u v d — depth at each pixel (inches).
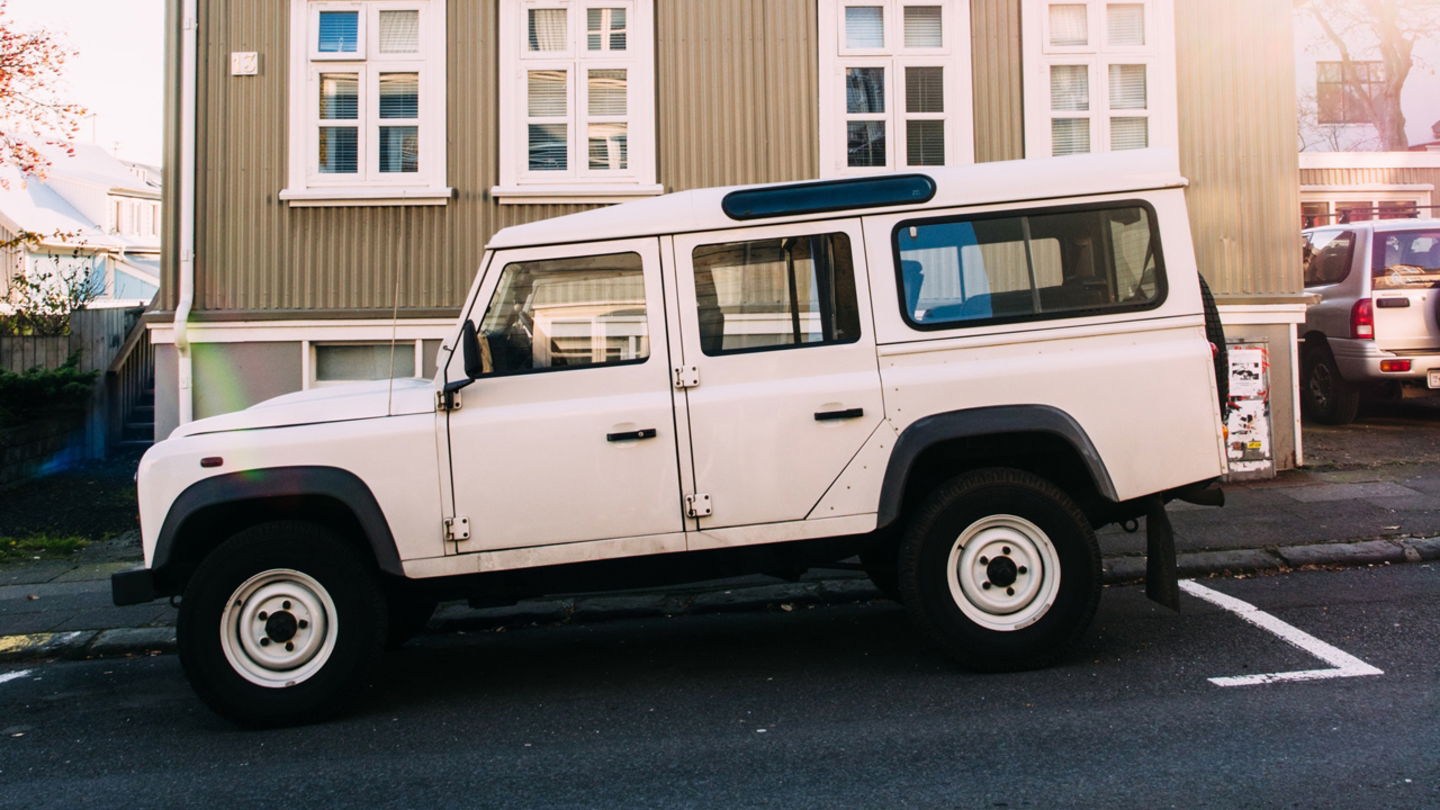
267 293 408.2
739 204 225.6
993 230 227.1
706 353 222.5
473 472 217.9
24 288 690.2
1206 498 229.3
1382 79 1136.8
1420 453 431.2
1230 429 401.4
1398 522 330.6
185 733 216.7
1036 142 417.4
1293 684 210.2
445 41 410.6
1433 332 467.8
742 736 198.1
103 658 280.4
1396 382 472.4
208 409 406.0
